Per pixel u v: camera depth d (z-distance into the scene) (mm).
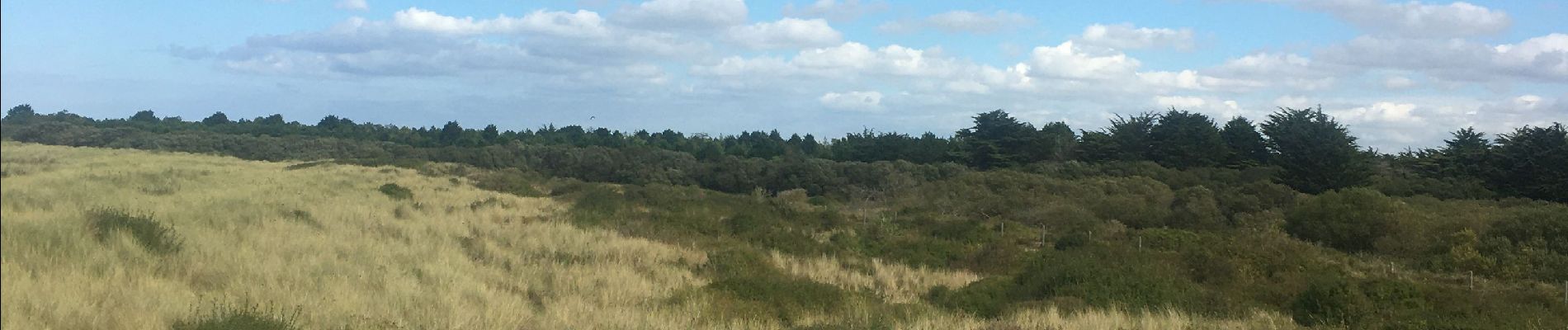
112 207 10070
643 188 30578
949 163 43562
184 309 7379
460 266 12359
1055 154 49281
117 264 8297
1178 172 41469
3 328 6090
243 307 7578
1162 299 12852
